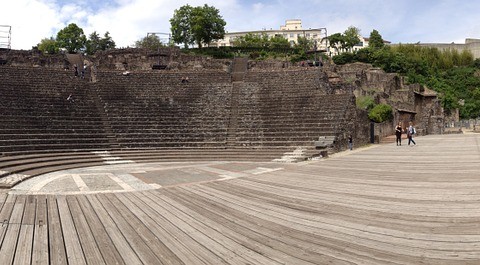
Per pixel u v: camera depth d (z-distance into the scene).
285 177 16.20
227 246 7.41
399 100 56.81
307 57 67.50
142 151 28.30
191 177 17.16
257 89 37.50
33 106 29.38
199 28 77.62
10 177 16.47
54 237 7.97
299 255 6.80
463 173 14.77
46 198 12.20
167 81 39.69
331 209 10.12
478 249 6.67
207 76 41.75
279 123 31.92
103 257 6.82
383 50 80.12
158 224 9.07
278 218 9.41
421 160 19.88
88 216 9.84
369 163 19.84
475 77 91.19
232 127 32.62
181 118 33.78
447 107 73.50
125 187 14.55
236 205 11.00
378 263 6.27
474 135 45.19
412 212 9.37
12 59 50.34
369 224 8.56
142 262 6.60
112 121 31.58
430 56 100.00
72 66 53.28
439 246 6.92
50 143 25.73
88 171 20.00
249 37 97.88
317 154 24.80
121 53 60.16
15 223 8.91
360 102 46.47
